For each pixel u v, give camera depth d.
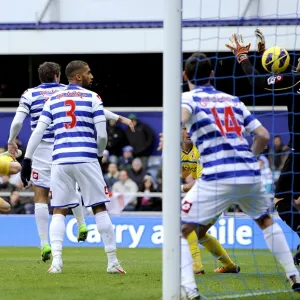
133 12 44.03
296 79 21.11
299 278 16.70
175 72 15.41
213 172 15.80
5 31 44.53
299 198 22.47
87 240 35.84
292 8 39.78
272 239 16.67
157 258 28.61
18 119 23.30
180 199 15.32
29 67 49.91
